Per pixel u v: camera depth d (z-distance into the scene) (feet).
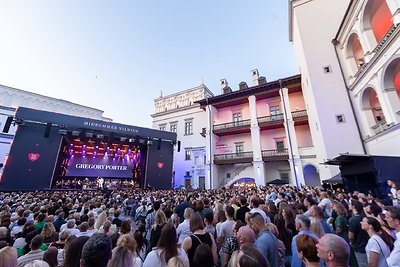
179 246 9.59
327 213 19.27
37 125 58.80
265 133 80.79
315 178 64.13
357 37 46.06
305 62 56.70
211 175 78.43
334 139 47.42
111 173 77.10
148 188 71.20
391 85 32.76
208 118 87.45
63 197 34.53
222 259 10.64
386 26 42.09
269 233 9.17
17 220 17.87
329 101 50.21
